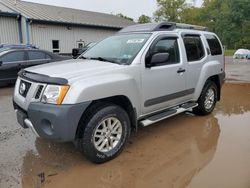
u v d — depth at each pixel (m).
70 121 2.94
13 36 16.52
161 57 3.73
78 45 19.64
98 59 4.05
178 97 4.54
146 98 3.87
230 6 54.75
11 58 9.07
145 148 3.88
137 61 3.70
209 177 3.07
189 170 3.25
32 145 3.96
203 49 5.13
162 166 3.36
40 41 16.98
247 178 3.03
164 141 4.15
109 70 3.41
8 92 8.22
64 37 18.48
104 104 3.36
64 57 10.74
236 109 6.15
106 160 3.43
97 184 2.97
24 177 3.07
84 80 3.09
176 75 4.34
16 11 16.64
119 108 3.46
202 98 5.23
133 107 3.65
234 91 8.46
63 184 2.96
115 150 3.52
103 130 3.36
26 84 3.39
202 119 5.30
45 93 3.04
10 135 4.36
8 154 3.65
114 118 3.45
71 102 2.94
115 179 3.06
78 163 3.42
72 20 19.17
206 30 5.64
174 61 4.38
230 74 12.80
